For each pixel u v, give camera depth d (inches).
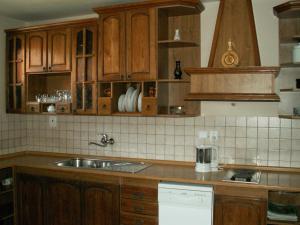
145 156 138.9
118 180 117.3
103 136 145.9
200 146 119.2
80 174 123.7
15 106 149.7
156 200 111.3
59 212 128.0
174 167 127.3
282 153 118.9
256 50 110.7
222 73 109.0
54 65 140.4
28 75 147.8
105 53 129.2
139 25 122.7
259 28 119.3
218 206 103.7
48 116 158.1
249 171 117.3
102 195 119.9
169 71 132.3
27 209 134.6
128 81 126.0
